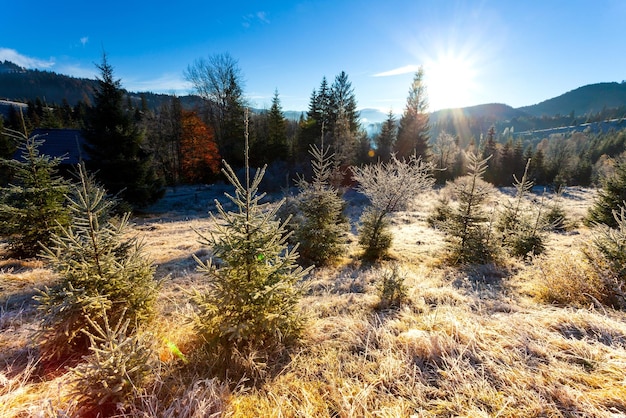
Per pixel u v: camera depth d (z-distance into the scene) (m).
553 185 36.56
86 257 3.02
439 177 33.19
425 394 2.19
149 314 3.34
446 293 4.57
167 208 19.22
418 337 2.84
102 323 2.92
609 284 3.74
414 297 4.43
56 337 2.64
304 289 3.28
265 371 2.56
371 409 2.08
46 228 7.04
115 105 15.05
